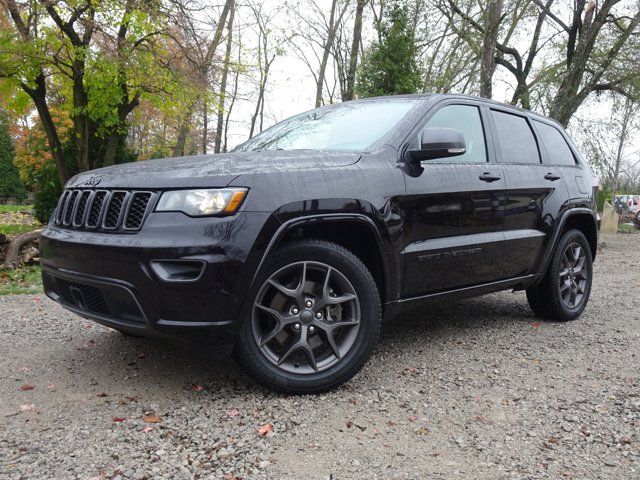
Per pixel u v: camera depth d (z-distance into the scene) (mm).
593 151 15844
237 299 2590
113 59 10641
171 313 2547
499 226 3949
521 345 4000
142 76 11383
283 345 2891
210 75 13156
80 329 4266
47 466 2139
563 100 13297
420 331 4344
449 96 3883
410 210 3260
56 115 20781
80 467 2137
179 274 2545
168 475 2092
